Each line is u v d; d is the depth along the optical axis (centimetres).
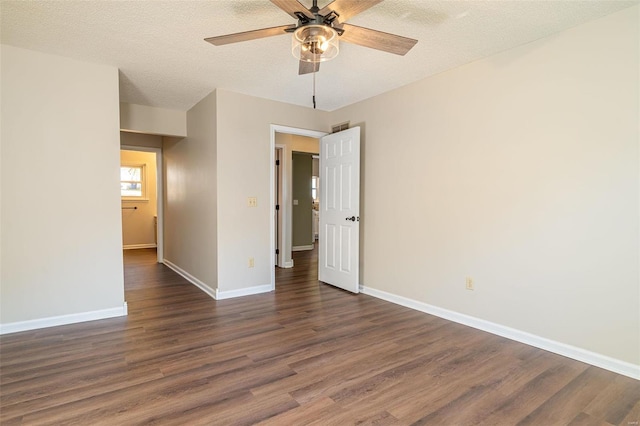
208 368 225
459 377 215
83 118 303
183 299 382
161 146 592
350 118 430
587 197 233
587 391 200
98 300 315
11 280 279
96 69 306
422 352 250
